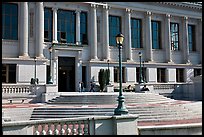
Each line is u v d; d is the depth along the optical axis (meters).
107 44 41.47
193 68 48.69
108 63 40.78
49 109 20.11
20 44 36.09
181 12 47.97
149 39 44.94
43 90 27.20
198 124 13.99
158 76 45.59
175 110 19.81
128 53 43.03
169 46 46.81
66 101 24.45
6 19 35.78
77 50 38.78
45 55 37.50
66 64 38.31
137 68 43.81
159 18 46.78
